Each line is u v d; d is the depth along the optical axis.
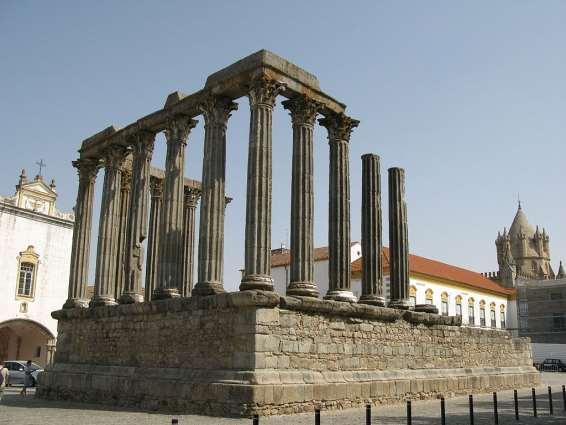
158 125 27.80
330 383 21.45
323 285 52.56
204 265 22.69
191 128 26.89
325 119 26.34
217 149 23.77
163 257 25.20
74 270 31.22
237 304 20.31
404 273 29.00
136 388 23.22
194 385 20.53
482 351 32.84
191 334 22.17
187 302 22.38
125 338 25.58
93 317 28.02
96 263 29.42
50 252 50.53
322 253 54.34
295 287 22.66
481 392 31.31
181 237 25.78
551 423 19.67
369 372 23.88
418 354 27.23
